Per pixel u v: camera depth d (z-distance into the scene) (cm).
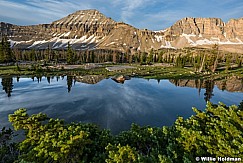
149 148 1551
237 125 1203
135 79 9994
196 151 1153
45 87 7500
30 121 1501
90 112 4609
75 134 1344
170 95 6662
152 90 7412
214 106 1551
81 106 5059
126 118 4294
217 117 1430
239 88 8156
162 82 9281
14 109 4744
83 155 1389
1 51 13238
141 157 1130
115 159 1157
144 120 4228
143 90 7381
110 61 19525
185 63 16725
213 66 12975
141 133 1612
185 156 1108
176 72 12275
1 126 3606
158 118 4388
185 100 6059
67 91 6844
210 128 1281
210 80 9912
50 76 10250
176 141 1356
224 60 18712
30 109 4766
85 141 1307
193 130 1273
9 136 1994
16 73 10400
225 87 8344
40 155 1185
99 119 4191
